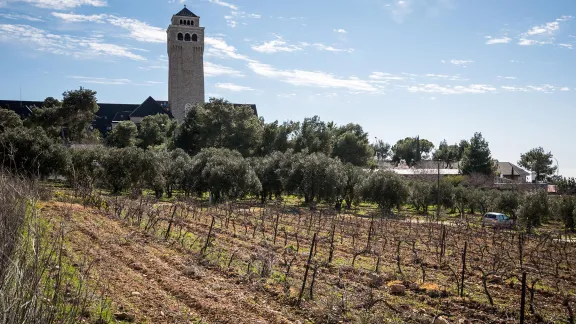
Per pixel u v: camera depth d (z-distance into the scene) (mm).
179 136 83875
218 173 42000
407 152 138250
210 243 17766
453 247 22766
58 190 32969
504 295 13422
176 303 10445
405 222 35844
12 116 69500
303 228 27453
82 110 80500
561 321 11258
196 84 104438
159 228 20828
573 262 20984
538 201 37469
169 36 104312
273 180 48562
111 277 11703
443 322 10422
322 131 87938
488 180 74812
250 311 10359
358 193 46219
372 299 11195
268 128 82812
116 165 41906
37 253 7184
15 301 6379
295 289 12281
